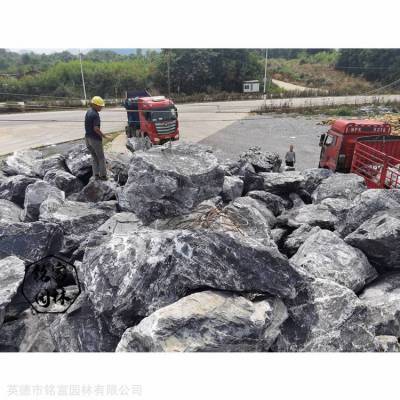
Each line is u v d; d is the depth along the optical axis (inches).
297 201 350.3
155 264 172.1
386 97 1168.2
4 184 317.1
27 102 1138.7
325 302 179.5
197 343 147.9
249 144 802.8
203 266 165.9
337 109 1095.0
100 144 305.7
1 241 213.8
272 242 222.7
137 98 764.6
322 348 166.2
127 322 170.7
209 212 233.1
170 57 1171.9
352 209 258.1
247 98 1234.0
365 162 415.5
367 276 213.6
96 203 281.4
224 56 1197.7
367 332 172.7
